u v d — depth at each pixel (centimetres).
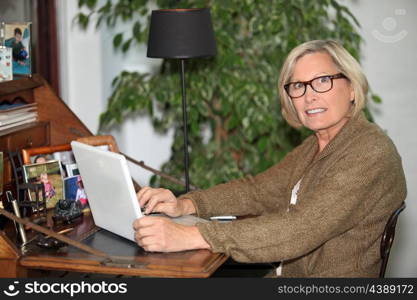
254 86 295
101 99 372
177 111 307
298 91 192
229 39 296
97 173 183
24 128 220
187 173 267
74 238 185
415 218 376
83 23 330
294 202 204
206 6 299
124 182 171
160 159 388
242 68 302
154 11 252
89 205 210
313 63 188
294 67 193
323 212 174
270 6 300
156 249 169
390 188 182
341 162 180
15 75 231
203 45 250
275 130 312
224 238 170
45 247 176
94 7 359
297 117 207
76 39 363
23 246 177
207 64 300
